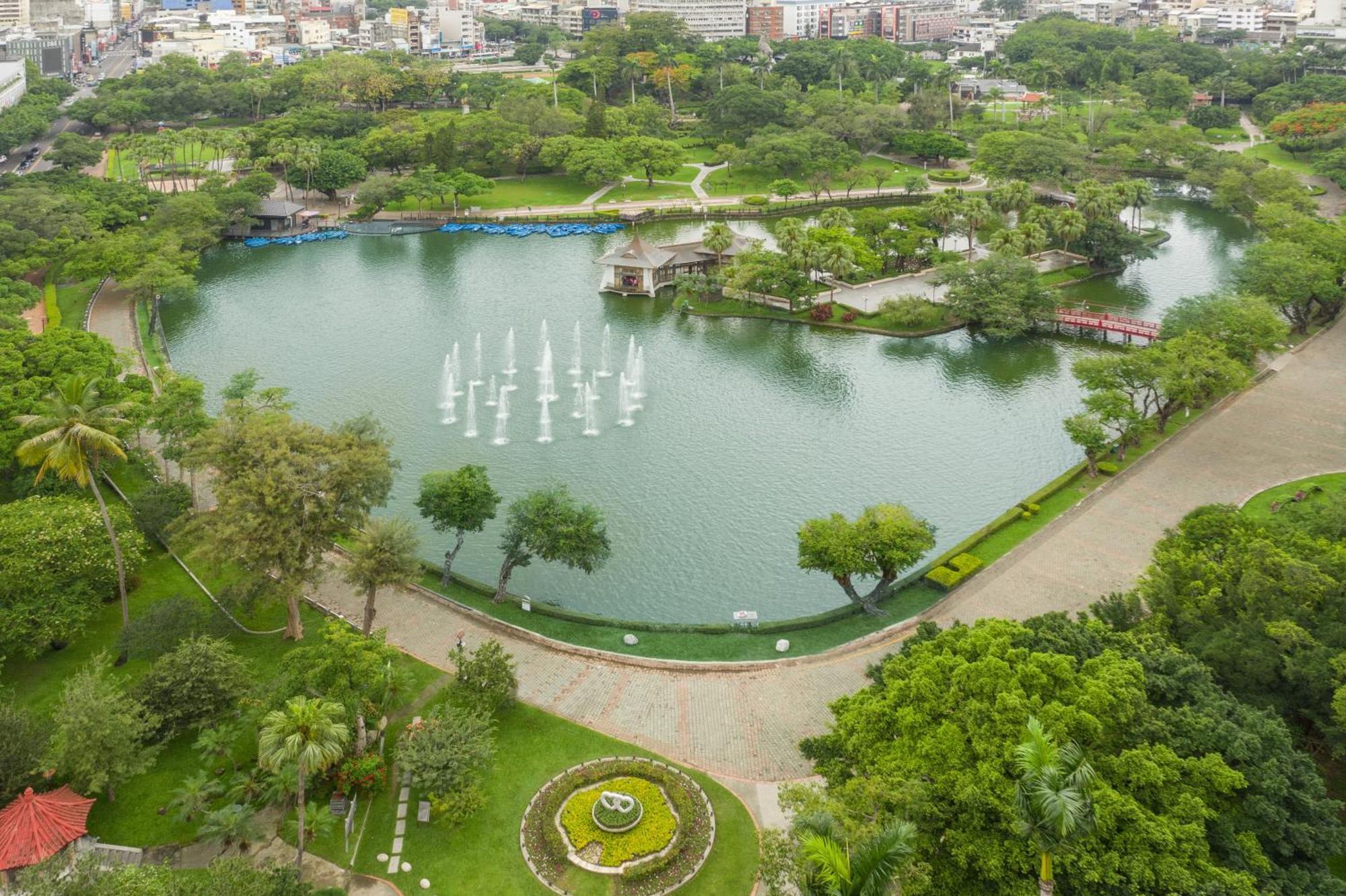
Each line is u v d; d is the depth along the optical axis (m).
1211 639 81.31
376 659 84.50
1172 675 74.81
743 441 157.00
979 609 107.56
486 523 132.25
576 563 109.19
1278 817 62.25
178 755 84.75
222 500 96.50
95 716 75.44
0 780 75.06
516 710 90.81
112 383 135.88
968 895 60.94
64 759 75.25
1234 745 65.69
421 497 113.06
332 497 99.75
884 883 49.34
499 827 77.75
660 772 81.56
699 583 120.25
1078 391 174.12
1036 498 132.25
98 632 102.62
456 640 102.75
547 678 96.12
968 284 199.38
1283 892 60.25
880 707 71.56
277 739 68.06
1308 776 65.44
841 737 73.12
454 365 186.25
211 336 199.88
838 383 179.62
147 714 81.25
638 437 158.00
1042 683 68.44
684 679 96.19
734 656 100.81
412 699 92.12
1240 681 78.00
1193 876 57.88
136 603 107.75
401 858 74.75
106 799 79.56
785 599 117.25
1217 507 105.00
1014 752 56.16
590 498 138.88
